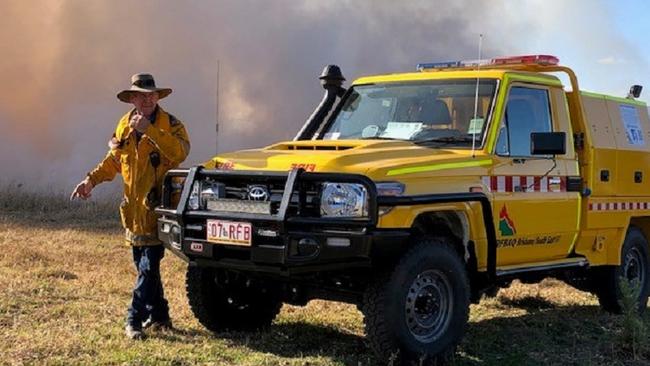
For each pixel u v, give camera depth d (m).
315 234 5.23
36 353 5.56
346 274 5.54
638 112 8.89
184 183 5.90
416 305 5.59
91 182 6.47
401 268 5.42
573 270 7.63
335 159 5.46
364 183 5.18
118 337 6.15
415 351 5.52
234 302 6.72
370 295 5.45
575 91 7.65
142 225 6.18
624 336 6.79
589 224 7.51
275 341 6.48
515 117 6.72
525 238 6.63
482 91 6.64
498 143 6.43
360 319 7.43
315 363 5.73
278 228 5.30
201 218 5.70
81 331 6.27
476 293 6.32
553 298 9.20
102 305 7.28
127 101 6.23
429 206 5.57
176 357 5.66
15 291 7.58
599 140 7.82
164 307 6.54
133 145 6.19
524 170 6.59
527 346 6.79
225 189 5.73
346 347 6.32
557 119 7.24
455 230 6.02
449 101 6.74
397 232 5.31
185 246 5.79
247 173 5.53
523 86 6.88
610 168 7.91
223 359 5.73
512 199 6.41
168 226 5.98
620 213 8.07
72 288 8.01
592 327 7.64
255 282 6.38
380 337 5.41
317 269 5.35
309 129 7.55
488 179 6.17
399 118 6.92
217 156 6.24
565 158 7.23
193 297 6.52
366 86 7.45
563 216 7.09
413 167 5.56
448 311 5.79
